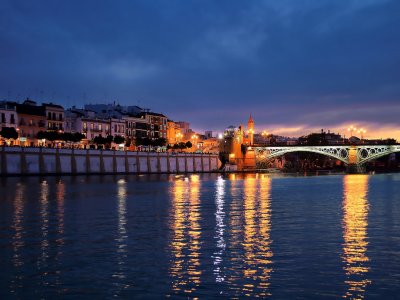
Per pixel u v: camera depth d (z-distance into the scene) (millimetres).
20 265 23188
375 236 30188
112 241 29031
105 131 191375
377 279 20594
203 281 20500
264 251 25969
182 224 36281
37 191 71250
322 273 21547
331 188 85000
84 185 89312
